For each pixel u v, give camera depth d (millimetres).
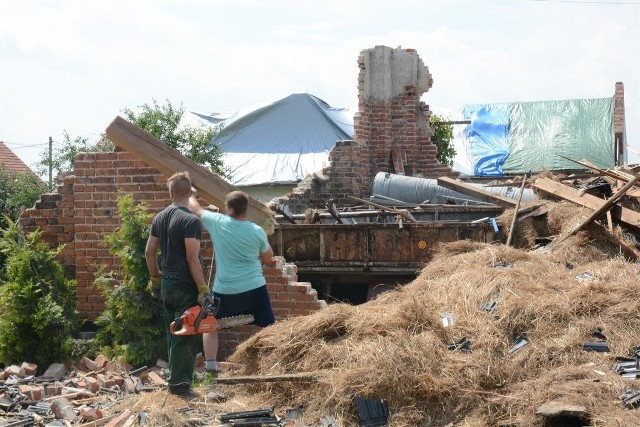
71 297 9891
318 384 7227
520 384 6871
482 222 13867
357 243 13953
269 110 31047
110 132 10492
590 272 9211
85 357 9336
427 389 6867
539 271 9156
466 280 8555
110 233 10773
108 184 10789
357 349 7332
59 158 25406
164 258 7605
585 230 12938
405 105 21547
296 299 10422
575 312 7680
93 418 7047
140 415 6914
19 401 7605
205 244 10445
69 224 11031
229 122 30781
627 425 5902
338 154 20703
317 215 15094
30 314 9188
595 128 32062
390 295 8562
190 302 7539
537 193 15055
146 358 9383
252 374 7871
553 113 32906
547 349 7270
